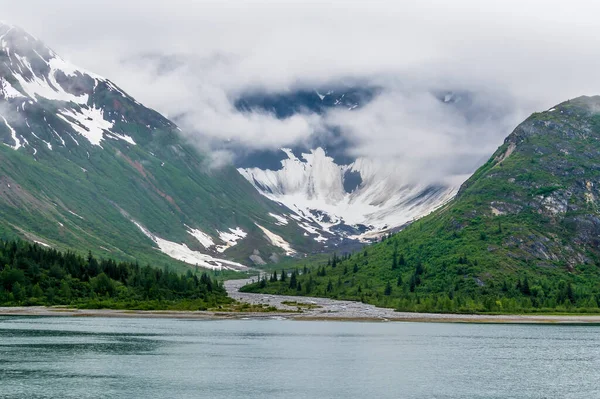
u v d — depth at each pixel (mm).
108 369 156125
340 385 143000
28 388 132375
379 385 143625
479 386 144125
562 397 133625
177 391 133500
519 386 144750
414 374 158375
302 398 129875
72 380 141500
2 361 163875
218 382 143625
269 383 143750
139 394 129750
